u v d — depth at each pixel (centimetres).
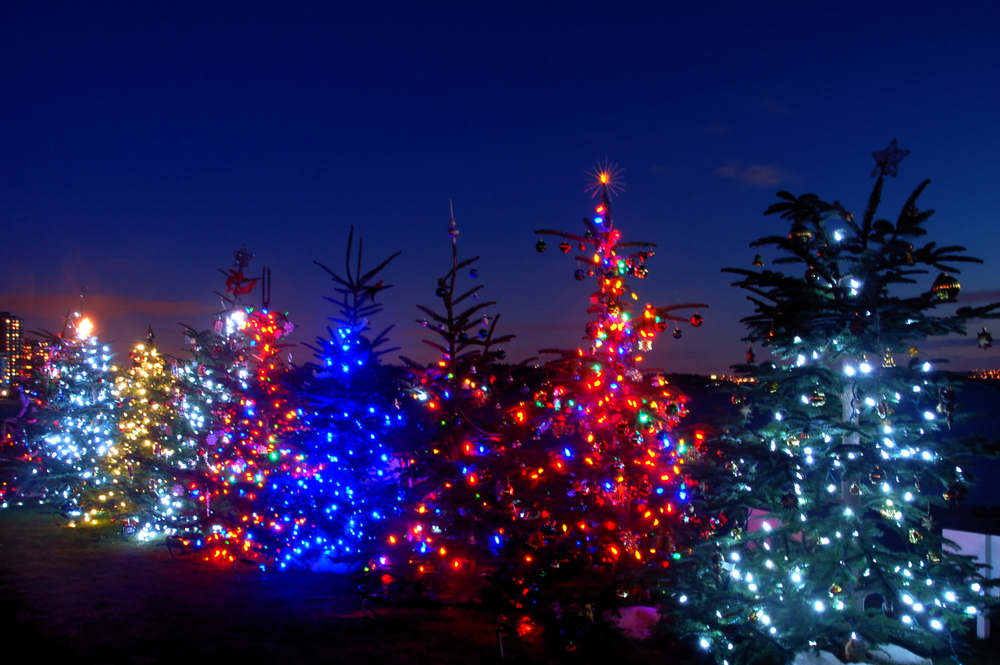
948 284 471
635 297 705
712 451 550
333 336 736
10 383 1248
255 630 605
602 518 636
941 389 480
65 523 1063
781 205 520
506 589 598
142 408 1016
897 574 476
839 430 488
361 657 548
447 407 670
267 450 792
